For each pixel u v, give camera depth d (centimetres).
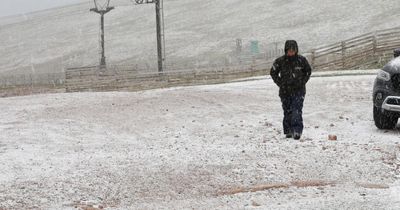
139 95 1844
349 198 588
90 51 10012
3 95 3866
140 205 595
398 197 588
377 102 1064
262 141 977
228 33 9194
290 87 984
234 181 702
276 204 575
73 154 891
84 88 3634
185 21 11025
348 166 761
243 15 10375
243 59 6400
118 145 973
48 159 848
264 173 736
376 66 3130
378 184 661
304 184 670
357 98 1550
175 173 741
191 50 8450
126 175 734
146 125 1197
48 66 9369
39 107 1602
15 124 1238
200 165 784
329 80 2298
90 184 691
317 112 1312
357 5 9012
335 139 972
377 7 8519
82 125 1202
